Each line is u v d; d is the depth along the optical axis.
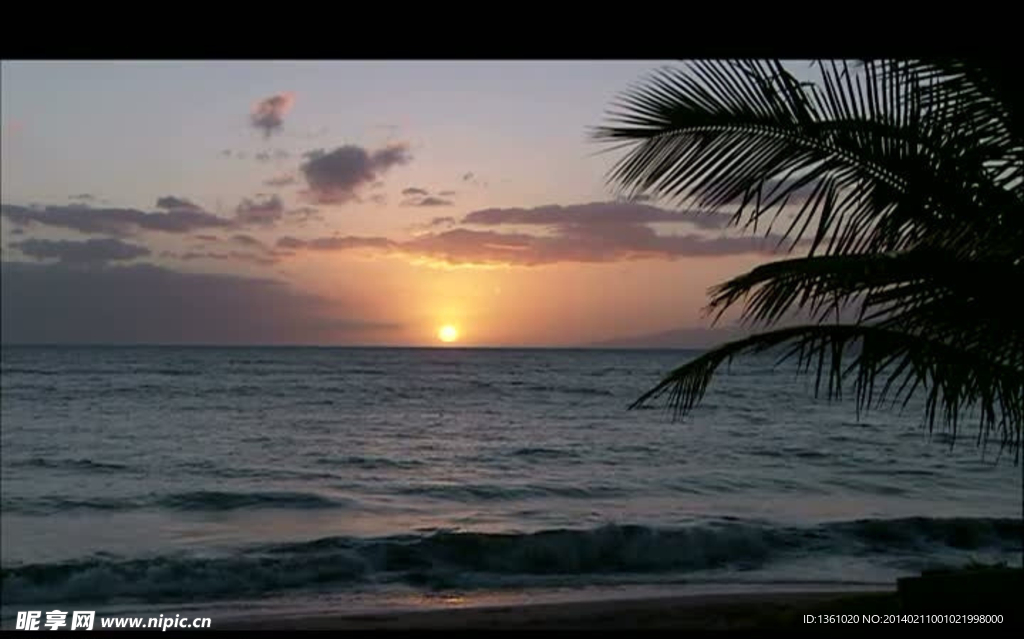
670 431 33.25
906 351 4.48
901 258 3.86
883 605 7.71
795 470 23.38
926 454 26.44
